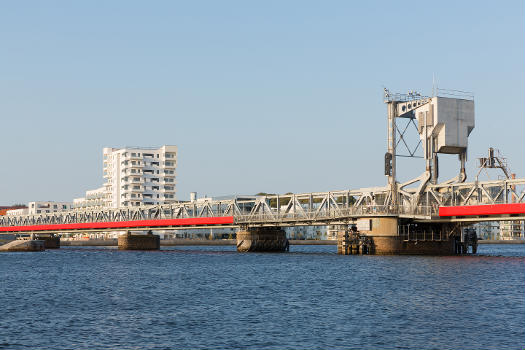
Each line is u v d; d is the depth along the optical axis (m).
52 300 60.12
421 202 111.56
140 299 60.38
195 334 43.72
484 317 48.69
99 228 176.12
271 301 57.97
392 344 40.56
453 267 88.38
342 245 117.62
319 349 39.50
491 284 68.38
